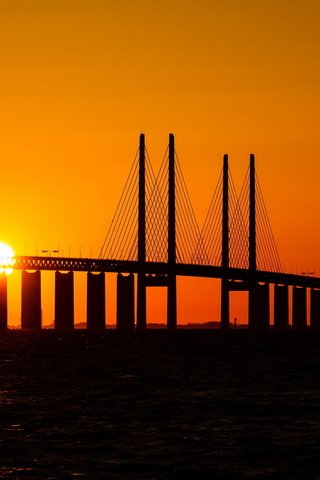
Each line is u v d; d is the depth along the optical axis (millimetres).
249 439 81312
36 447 77750
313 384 125500
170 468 70938
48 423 89562
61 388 121000
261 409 99188
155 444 79125
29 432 84562
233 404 103312
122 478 68188
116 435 83062
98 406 102000
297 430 85875
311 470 70750
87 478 68125
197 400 107000
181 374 141750
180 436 82562
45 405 102750
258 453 75750
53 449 77000
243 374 141750
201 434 83688
